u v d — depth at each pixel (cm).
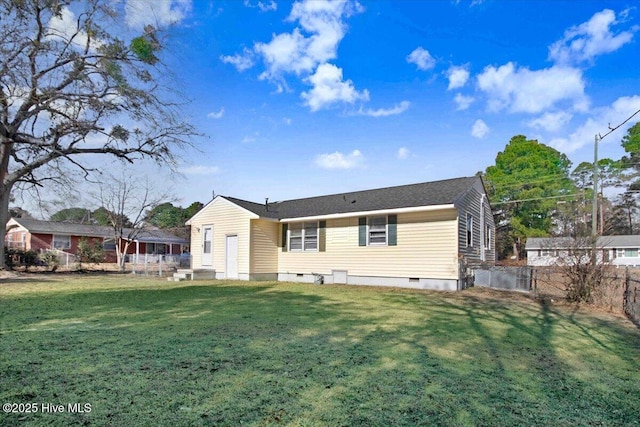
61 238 3100
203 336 552
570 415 309
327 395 334
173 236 3888
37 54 1309
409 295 1142
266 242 1714
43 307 814
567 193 3578
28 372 377
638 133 3759
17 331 568
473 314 814
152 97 1505
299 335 571
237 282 1560
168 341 517
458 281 1266
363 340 549
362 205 1530
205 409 299
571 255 1035
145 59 1426
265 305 897
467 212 1441
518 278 1284
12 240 3120
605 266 991
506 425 287
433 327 660
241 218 1683
